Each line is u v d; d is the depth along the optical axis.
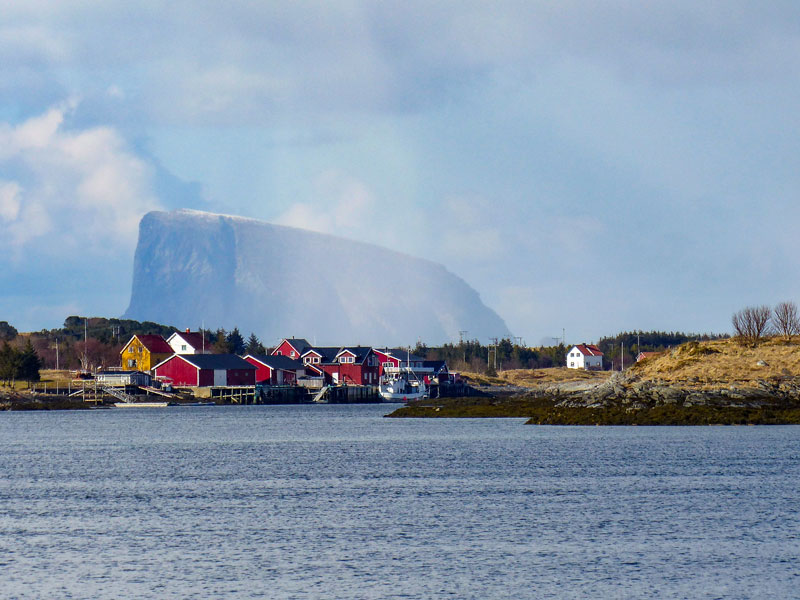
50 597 56.91
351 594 57.28
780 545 69.19
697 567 62.97
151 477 110.62
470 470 112.94
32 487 102.31
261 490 98.12
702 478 103.12
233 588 58.62
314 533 74.75
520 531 74.81
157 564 64.69
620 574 61.25
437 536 73.12
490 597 56.56
